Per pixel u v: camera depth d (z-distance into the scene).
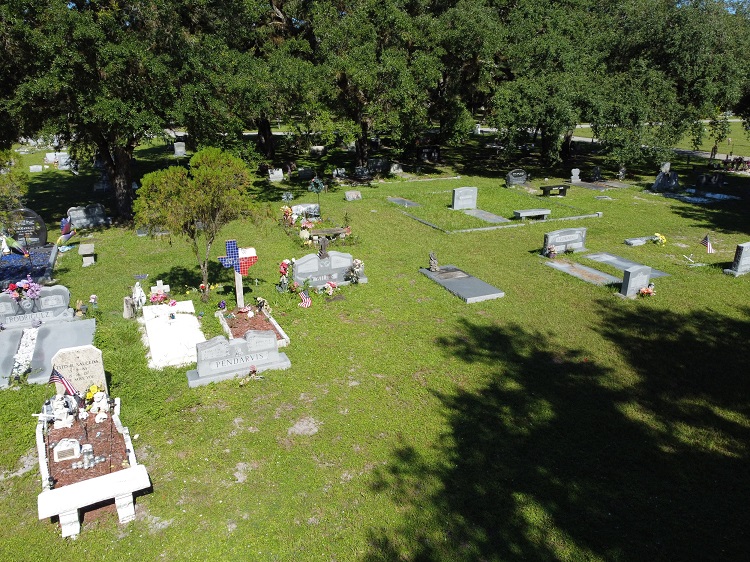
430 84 32.75
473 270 19.55
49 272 18.84
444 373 12.95
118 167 25.56
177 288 17.91
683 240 23.28
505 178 36.19
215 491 9.29
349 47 31.72
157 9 22.69
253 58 30.12
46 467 9.39
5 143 25.61
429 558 7.95
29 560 7.98
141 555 8.06
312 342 14.36
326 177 35.88
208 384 12.42
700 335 14.77
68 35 21.08
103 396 11.39
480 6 35.97
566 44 34.53
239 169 15.97
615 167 40.50
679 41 33.62
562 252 21.33
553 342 14.45
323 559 7.96
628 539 8.30
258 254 21.22
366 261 20.48
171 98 23.97
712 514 8.80
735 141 55.25
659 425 11.04
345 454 10.18
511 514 8.76
